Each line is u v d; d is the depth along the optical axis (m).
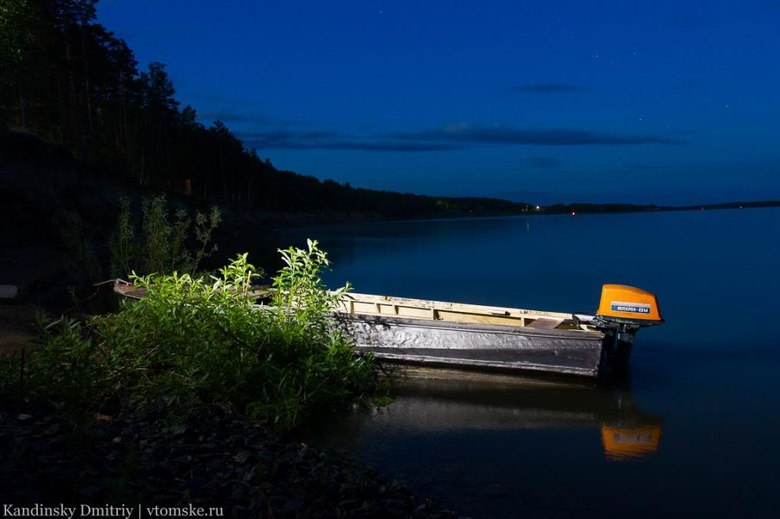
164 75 68.69
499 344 9.15
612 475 6.04
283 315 8.57
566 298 20.38
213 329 7.49
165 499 3.97
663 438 7.12
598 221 142.75
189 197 57.97
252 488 4.43
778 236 60.84
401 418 7.63
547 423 7.57
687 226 94.56
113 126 62.62
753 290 21.98
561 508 5.32
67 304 13.19
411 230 86.31
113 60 53.91
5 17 30.00
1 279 14.04
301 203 129.62
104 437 5.02
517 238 61.16
